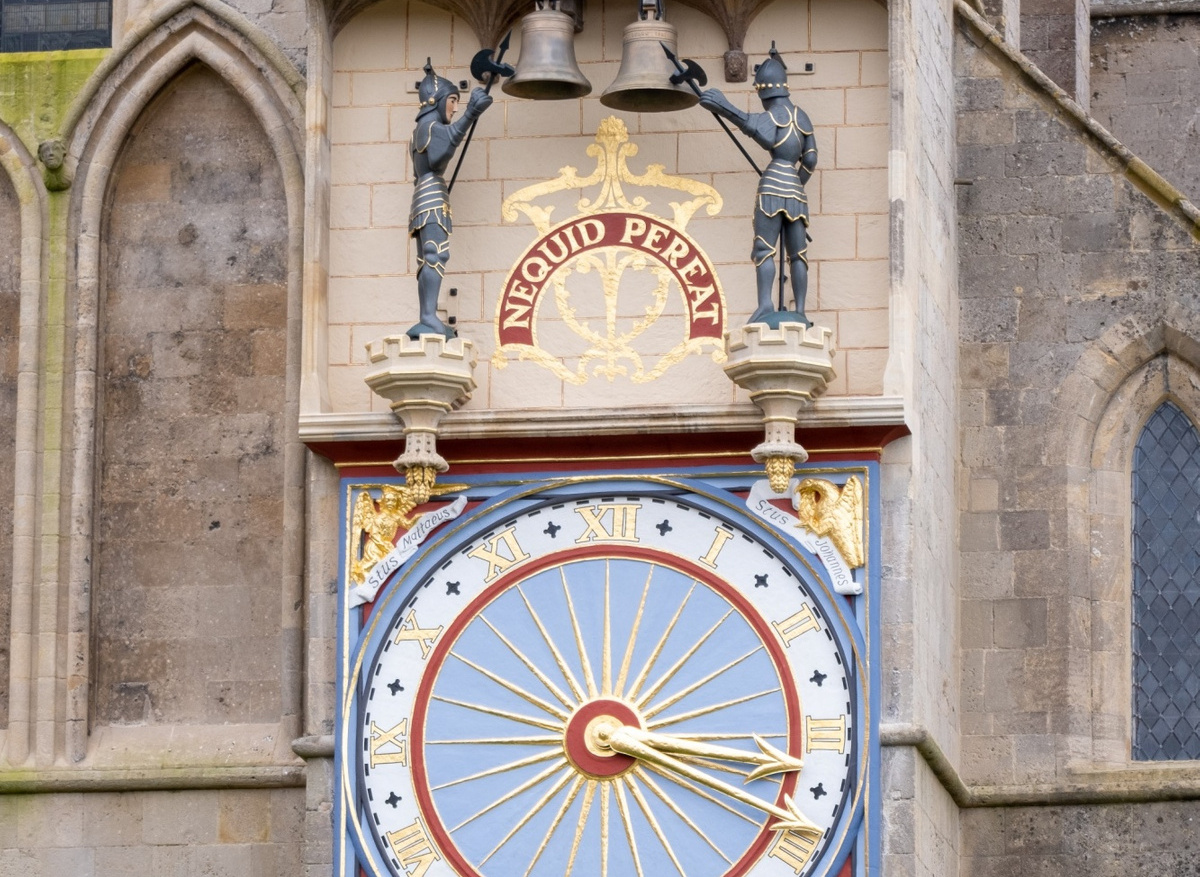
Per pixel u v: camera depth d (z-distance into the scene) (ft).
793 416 139.33
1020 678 148.87
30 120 153.99
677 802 139.13
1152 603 150.00
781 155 141.59
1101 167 152.25
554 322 143.33
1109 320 151.23
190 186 153.48
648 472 141.28
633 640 140.46
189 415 151.94
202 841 148.15
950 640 147.84
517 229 144.15
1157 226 151.53
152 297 152.87
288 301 151.74
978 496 150.61
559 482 141.49
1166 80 176.86
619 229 143.95
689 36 145.38
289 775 147.64
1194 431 150.92
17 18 156.46
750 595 140.05
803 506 140.36
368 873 139.85
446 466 141.59
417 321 144.25
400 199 145.07
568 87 143.74
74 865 148.56
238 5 153.89
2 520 151.74
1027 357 151.43
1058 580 149.48
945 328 149.18
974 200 152.87
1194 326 150.51
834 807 138.21
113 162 153.69
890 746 138.51
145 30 153.79
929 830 141.18
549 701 140.46
